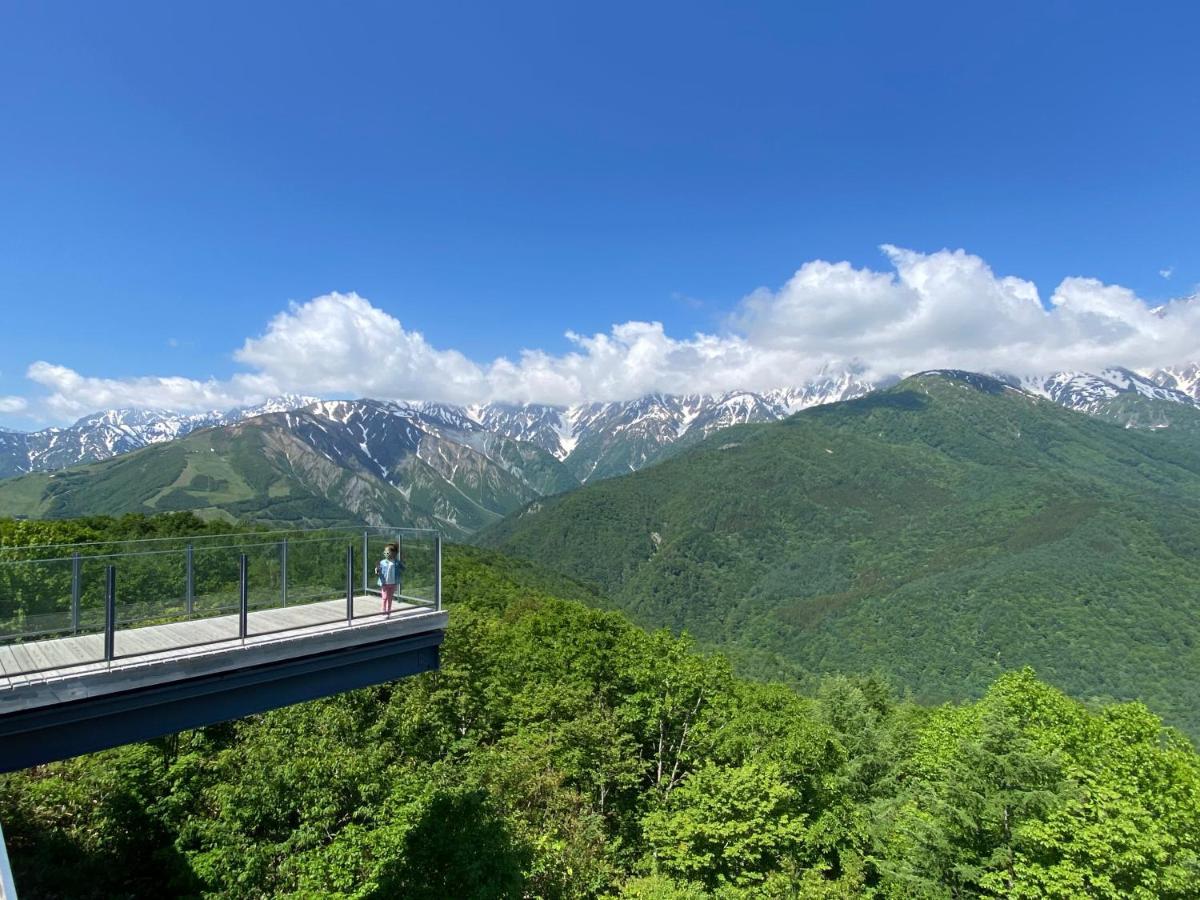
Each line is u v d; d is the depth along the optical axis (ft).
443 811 64.95
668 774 114.62
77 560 37.93
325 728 73.00
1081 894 63.21
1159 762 92.48
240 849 58.03
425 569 53.67
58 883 59.93
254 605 47.29
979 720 90.48
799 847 92.53
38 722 34.73
